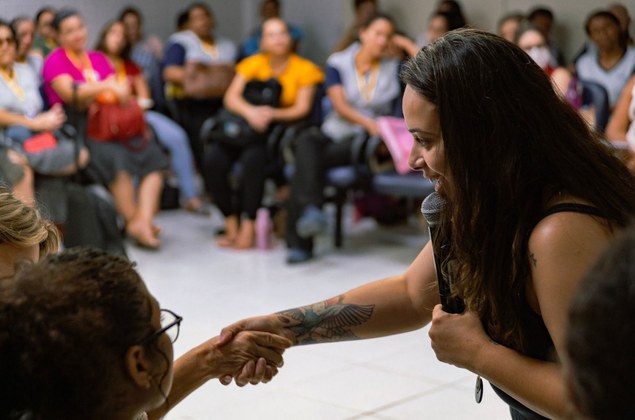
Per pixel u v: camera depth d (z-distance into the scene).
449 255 1.76
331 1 9.14
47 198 5.43
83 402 1.20
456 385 3.69
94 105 6.16
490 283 1.64
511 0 7.82
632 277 0.83
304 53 9.47
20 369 1.18
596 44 6.52
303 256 5.81
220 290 5.18
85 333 1.19
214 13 10.15
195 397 3.58
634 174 1.71
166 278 5.47
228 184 6.31
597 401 0.85
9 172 5.32
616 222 1.56
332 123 6.30
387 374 3.83
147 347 1.28
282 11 9.60
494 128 1.59
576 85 6.00
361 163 5.97
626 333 0.82
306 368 3.90
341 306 2.08
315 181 5.77
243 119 6.20
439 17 7.17
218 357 1.99
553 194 1.59
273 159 6.25
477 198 1.61
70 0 9.02
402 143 5.84
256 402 3.53
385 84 6.29
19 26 6.32
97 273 1.26
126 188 6.25
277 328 2.06
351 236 6.59
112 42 7.24
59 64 5.95
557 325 1.54
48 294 1.21
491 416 3.38
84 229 5.02
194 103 7.82
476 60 1.61
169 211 7.60
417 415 3.40
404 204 7.04
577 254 1.53
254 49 8.38
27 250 1.80
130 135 6.25
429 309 2.05
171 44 8.05
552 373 1.59
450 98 1.61
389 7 8.53
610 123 5.42
